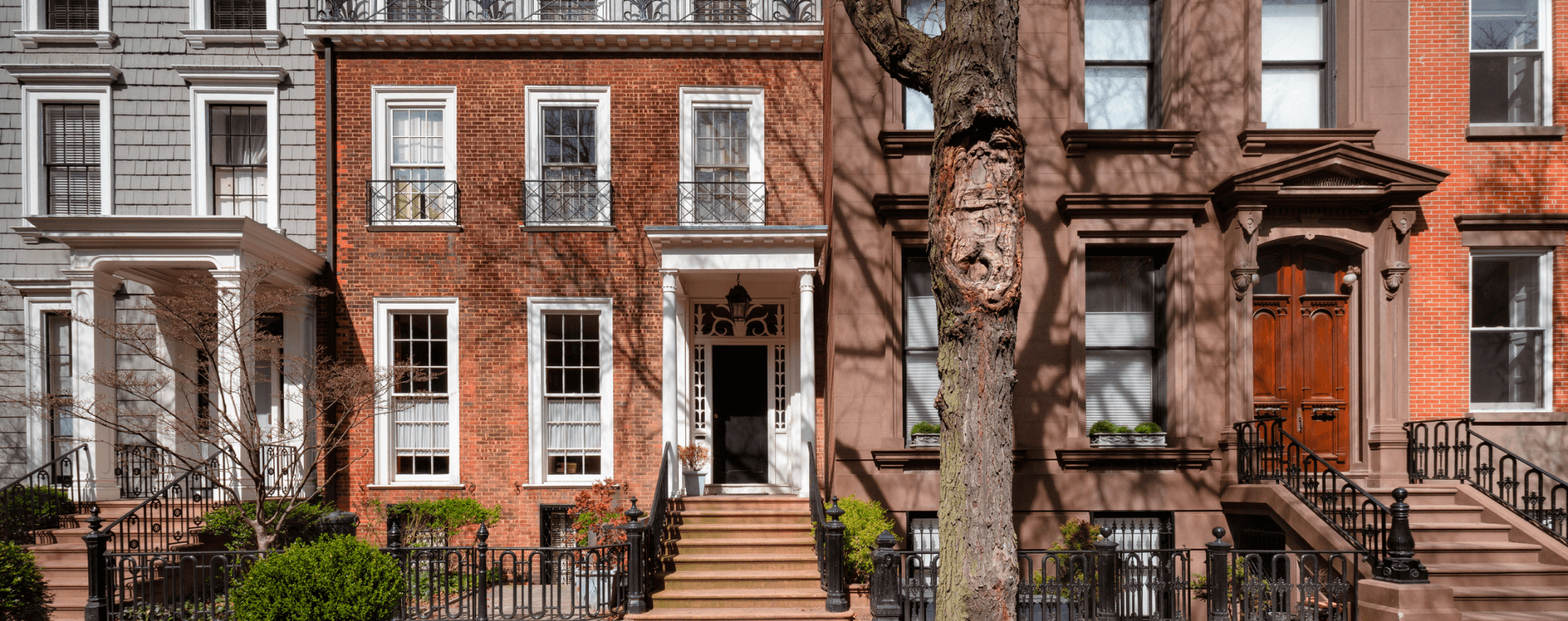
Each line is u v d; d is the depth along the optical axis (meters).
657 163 12.65
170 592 10.16
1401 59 11.05
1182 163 11.13
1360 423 10.89
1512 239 10.93
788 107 12.73
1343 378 11.03
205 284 10.52
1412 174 10.52
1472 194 11.01
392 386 11.98
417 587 8.80
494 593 11.00
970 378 6.51
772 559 10.13
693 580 9.73
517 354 12.46
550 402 12.59
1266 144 11.02
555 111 12.76
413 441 12.48
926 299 11.41
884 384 11.03
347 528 8.97
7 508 10.48
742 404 13.04
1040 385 10.95
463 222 12.53
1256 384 10.97
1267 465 10.58
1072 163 11.15
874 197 11.05
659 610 9.25
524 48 12.61
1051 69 11.23
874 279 11.11
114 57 12.76
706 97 12.70
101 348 11.37
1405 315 10.80
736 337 13.02
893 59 7.08
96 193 12.80
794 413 12.63
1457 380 10.89
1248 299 10.73
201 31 12.66
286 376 12.04
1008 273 6.48
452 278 12.48
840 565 9.16
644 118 12.66
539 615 9.01
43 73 12.61
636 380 12.51
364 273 12.42
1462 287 10.95
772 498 11.27
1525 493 9.66
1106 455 10.71
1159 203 10.84
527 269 12.52
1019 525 10.80
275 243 11.34
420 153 12.71
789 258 11.18
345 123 12.55
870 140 11.23
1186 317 10.85
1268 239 10.78
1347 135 10.94
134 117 12.73
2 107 12.75
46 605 9.43
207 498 11.14
